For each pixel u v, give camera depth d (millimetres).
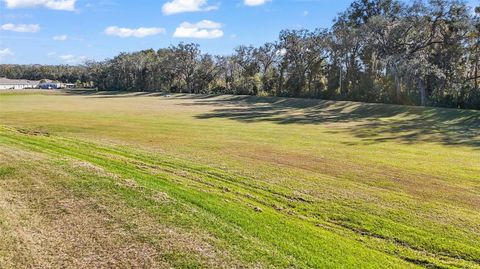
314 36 63688
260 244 6246
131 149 16969
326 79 63094
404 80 46812
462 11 42906
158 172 11938
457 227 8484
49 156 11414
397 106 40531
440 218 9039
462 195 11070
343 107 45531
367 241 7609
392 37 46594
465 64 45531
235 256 5730
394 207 9766
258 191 10805
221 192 10133
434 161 15938
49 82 138375
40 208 7152
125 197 7785
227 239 6293
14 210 7016
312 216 8953
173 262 5469
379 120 34344
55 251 5648
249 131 25250
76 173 9219
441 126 29484
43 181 8602
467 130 27031
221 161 14805
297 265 5668
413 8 44750
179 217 7008
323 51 62500
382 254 6859
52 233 6191
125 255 5602
